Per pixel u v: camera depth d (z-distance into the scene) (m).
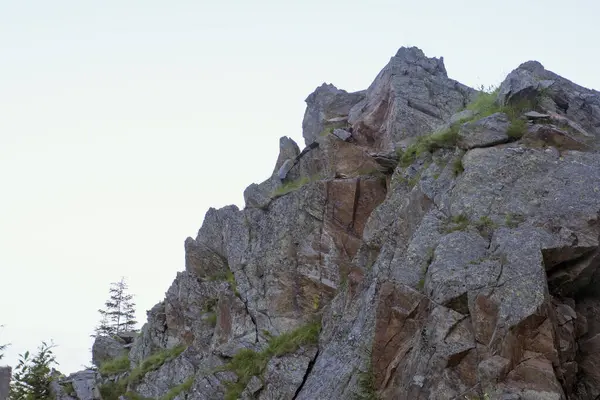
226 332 24.95
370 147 25.58
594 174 15.92
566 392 13.01
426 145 20.88
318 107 31.78
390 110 25.84
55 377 33.88
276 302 23.89
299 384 19.39
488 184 16.70
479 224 15.80
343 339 17.61
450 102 26.19
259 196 28.39
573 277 14.70
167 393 25.33
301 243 24.41
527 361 12.66
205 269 29.92
